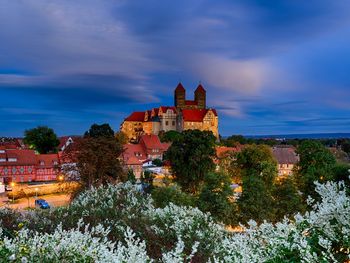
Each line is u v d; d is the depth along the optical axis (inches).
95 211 553.9
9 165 2849.4
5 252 259.4
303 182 1834.4
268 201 1402.6
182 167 2143.2
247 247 279.0
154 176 2539.4
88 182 1465.3
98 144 1521.9
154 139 4072.3
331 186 277.6
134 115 6668.3
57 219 508.1
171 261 258.5
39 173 2955.2
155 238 477.4
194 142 2154.3
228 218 1338.6
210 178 1380.4
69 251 278.7
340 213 245.3
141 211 579.5
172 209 566.3
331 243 243.8
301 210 1461.6
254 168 2294.5
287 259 241.1
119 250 262.1
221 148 3501.5
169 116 6215.6
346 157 4079.7
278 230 281.1
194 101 7130.9
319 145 2054.6
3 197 2213.3
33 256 269.3
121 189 698.2
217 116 6220.5
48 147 4200.3
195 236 484.7
